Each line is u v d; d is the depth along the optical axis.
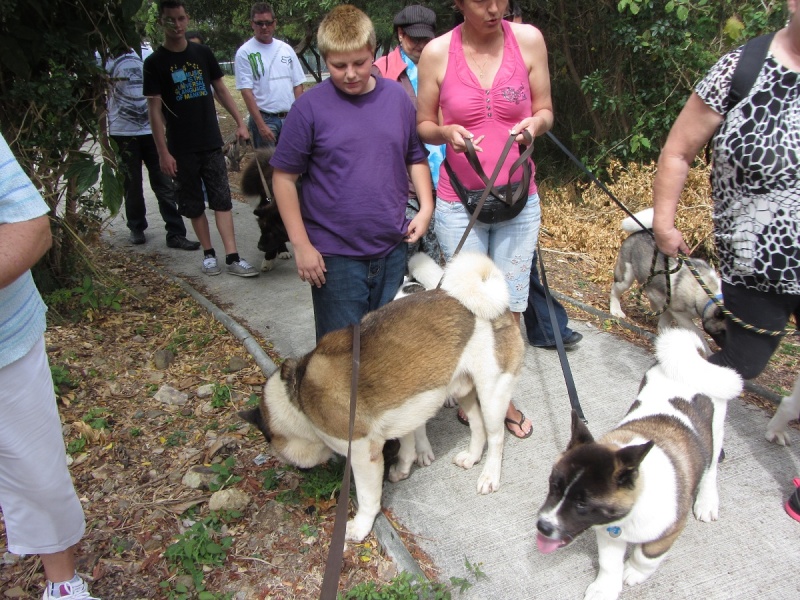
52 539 2.27
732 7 6.45
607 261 6.21
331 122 2.88
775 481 3.14
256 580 2.66
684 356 2.75
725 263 2.57
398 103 3.01
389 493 3.20
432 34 4.36
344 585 2.65
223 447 3.48
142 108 6.47
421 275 3.34
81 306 4.97
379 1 7.49
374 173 2.96
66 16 4.55
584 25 7.58
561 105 8.35
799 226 2.32
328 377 2.69
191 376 4.20
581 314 5.16
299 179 3.55
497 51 3.05
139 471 3.30
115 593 2.58
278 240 5.91
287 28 10.09
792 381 4.16
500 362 3.00
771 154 2.26
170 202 6.74
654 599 2.53
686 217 5.82
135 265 6.30
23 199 1.84
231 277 6.04
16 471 2.09
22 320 2.01
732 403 3.78
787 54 2.23
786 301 2.51
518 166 3.10
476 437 3.31
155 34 8.52
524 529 2.92
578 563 2.72
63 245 5.09
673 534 2.33
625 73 7.27
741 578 2.61
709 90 2.38
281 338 4.74
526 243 3.44
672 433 2.50
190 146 5.63
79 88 4.71
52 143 4.62
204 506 3.06
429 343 2.78
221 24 13.80
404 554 2.75
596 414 3.76
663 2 6.45
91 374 4.10
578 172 7.87
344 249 3.08
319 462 3.09
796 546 2.75
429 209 3.29
